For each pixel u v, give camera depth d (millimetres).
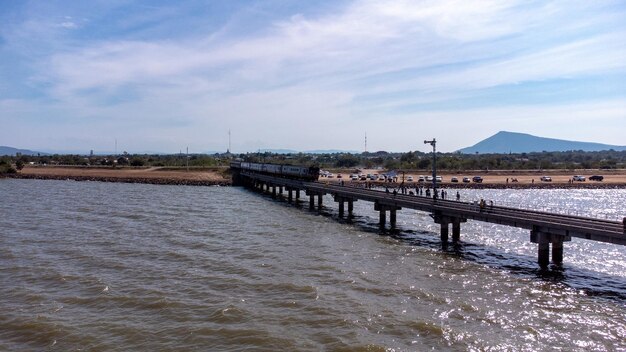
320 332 21641
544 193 103062
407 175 137000
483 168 162500
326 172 138500
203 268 32469
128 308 24797
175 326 22391
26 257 35188
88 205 68812
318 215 61812
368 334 21406
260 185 108250
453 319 23297
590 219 34188
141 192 94188
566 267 34281
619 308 25094
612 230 29953
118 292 27203
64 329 22047
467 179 120562
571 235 31875
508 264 34688
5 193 85938
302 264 33750
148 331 21875
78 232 45719
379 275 30938
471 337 21141
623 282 30297
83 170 148500
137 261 34344
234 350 19938
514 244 42812
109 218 55594
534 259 36562
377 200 52125
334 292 27250
